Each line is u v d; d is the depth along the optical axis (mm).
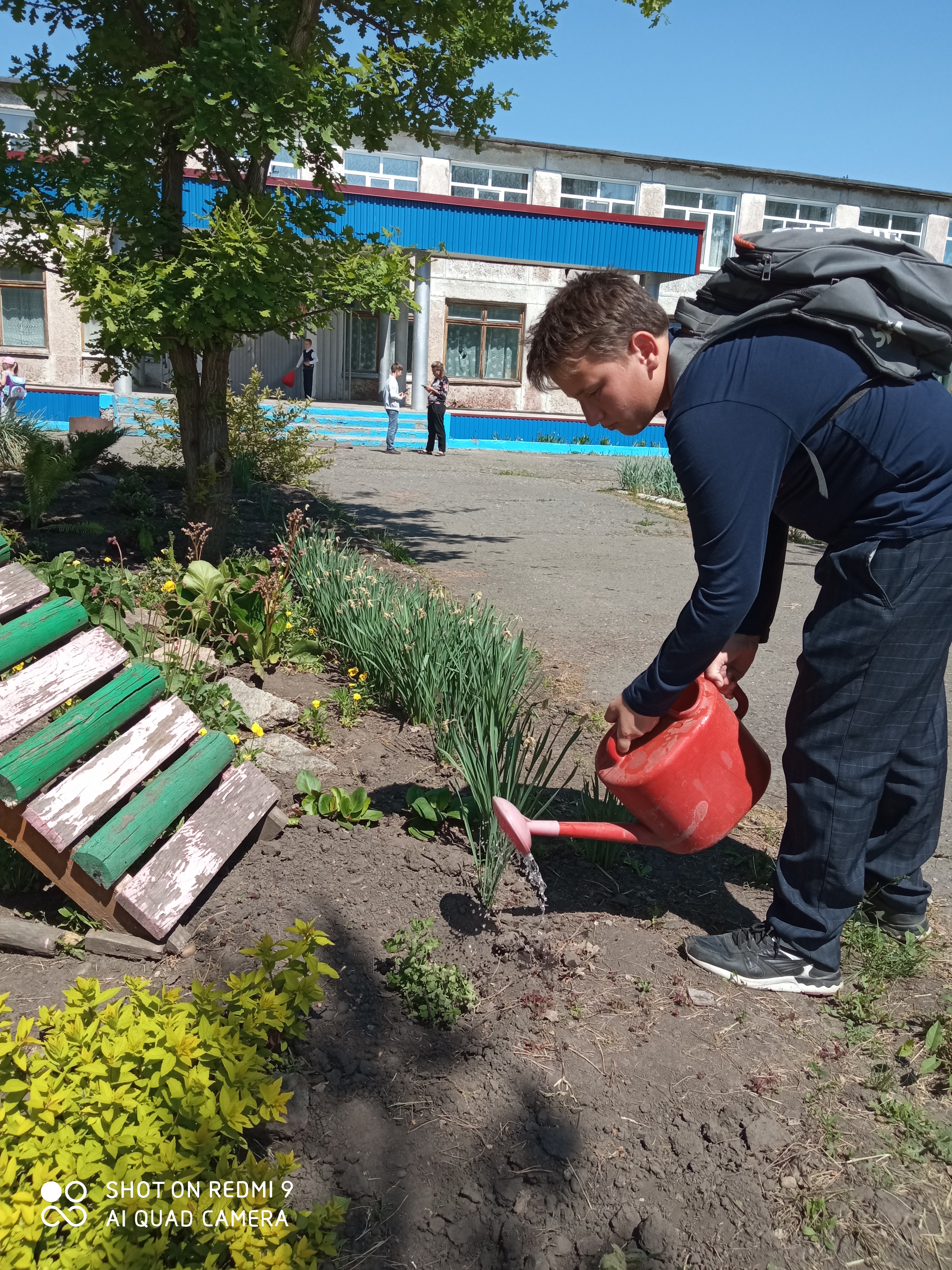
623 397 2271
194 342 5656
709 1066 2281
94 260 5352
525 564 8914
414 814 3295
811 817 2457
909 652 2291
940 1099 2242
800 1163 2033
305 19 6031
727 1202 1936
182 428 6539
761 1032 2418
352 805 3248
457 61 6887
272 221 5562
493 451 20938
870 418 2148
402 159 23016
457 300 22781
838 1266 1825
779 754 4492
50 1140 1590
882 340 2139
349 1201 1897
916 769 2609
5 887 2768
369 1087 2156
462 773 3330
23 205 5660
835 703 2373
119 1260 1481
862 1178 2012
